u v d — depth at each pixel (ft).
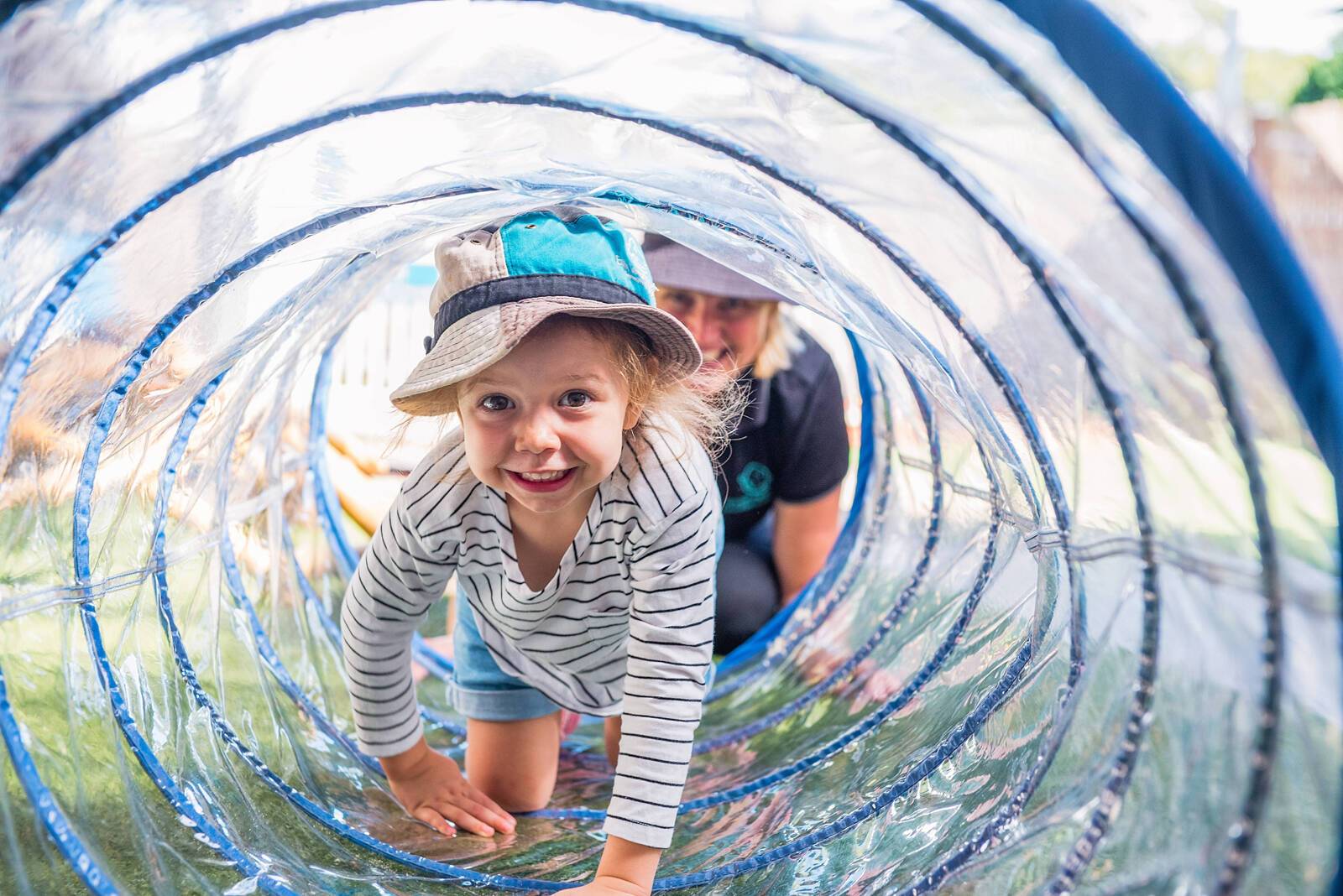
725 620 9.07
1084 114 3.34
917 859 4.98
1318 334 2.98
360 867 5.59
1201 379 3.17
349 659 6.08
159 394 5.69
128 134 3.97
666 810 5.13
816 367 9.09
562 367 5.01
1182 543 3.50
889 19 3.66
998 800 4.83
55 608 5.04
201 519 6.78
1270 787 2.95
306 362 8.05
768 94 4.25
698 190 5.17
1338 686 2.87
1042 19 3.43
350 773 6.86
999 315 4.38
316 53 4.28
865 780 6.22
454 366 4.84
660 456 5.54
